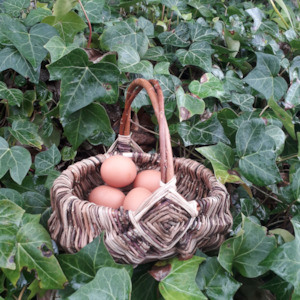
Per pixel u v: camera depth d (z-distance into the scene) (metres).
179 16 1.43
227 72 1.28
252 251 0.91
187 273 0.82
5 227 0.77
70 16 1.12
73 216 0.79
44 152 1.08
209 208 0.80
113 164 0.94
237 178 0.96
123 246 0.77
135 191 0.89
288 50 1.45
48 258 0.79
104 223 0.77
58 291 0.81
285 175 1.24
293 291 0.86
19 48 1.03
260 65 1.13
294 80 1.16
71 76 1.01
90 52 1.15
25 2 1.23
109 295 0.70
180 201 0.76
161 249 0.79
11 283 0.83
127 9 1.41
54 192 0.84
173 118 1.22
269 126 1.11
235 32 1.28
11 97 1.07
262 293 1.00
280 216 1.20
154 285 0.91
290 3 1.69
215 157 1.00
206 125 1.14
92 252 0.77
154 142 1.30
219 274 0.89
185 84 1.26
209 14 1.44
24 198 0.99
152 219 0.76
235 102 1.21
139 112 1.26
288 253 0.83
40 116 1.17
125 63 1.10
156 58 1.23
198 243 0.84
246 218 0.89
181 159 1.04
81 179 0.98
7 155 0.98
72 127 1.07
